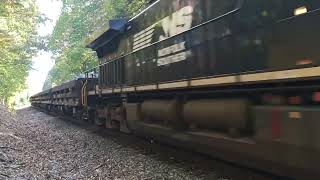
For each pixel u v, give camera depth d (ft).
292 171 19.31
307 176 18.45
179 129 31.35
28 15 67.21
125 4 80.53
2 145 39.24
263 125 20.34
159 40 34.53
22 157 34.35
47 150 40.55
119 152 38.22
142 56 38.68
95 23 113.29
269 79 20.12
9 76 87.66
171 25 32.09
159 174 28.14
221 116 24.62
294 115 18.03
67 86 78.54
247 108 22.44
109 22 44.14
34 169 29.73
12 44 69.82
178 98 31.71
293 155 18.52
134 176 28.07
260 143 20.77
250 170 26.68
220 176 26.03
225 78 24.39
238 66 23.00
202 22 27.22
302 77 17.84
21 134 53.83
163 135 34.50
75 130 60.95
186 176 26.94
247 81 22.09
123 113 45.37
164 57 33.42
